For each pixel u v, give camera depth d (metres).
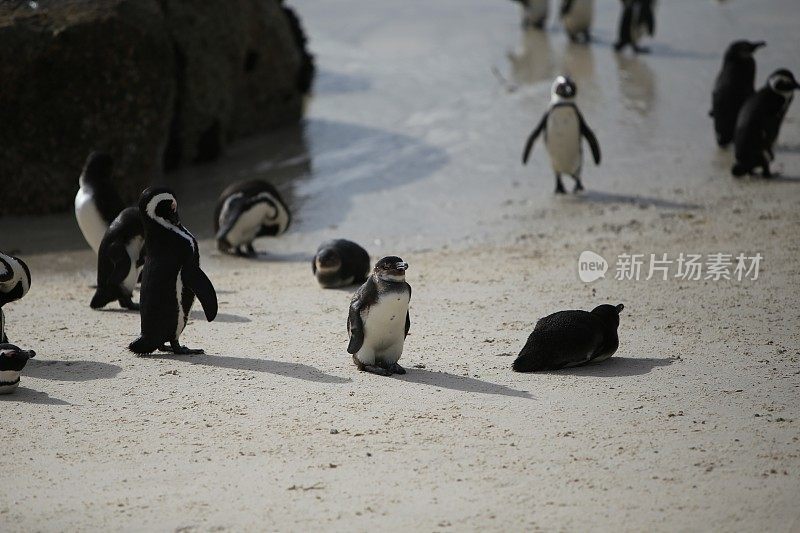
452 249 44.84
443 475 21.00
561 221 48.12
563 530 18.48
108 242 36.09
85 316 35.75
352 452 22.34
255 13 70.44
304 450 22.55
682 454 21.64
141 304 29.98
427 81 81.38
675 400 25.02
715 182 52.88
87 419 25.03
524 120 68.69
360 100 77.56
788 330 30.48
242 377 28.02
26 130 55.31
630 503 19.45
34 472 21.86
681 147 60.22
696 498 19.56
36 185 55.22
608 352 28.09
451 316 33.75
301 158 64.94
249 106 71.56
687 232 43.84
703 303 33.81
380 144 66.25
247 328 33.44
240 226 45.31
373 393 26.31
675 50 84.38
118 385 27.66
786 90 50.97
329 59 90.75
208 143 66.00
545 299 35.31
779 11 95.44
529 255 42.34
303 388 26.92
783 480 20.16
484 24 101.19
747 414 23.86
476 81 79.81
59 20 55.69
